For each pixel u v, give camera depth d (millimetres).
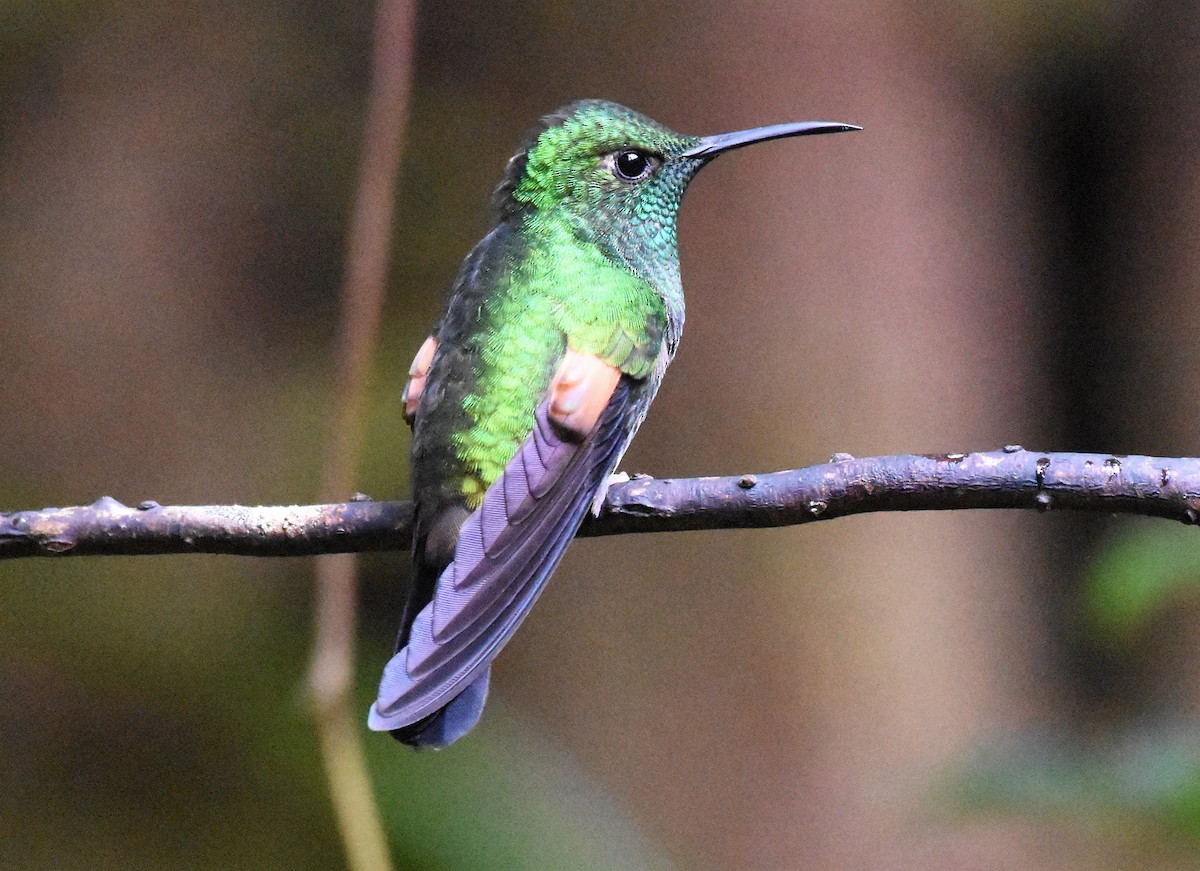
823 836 11102
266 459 11891
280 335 12344
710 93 12211
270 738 11086
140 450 11734
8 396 11562
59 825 10859
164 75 12195
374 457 11430
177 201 12148
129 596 11484
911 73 12648
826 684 11461
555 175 7695
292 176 12430
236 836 10805
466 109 12578
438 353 6961
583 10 12453
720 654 11508
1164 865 6898
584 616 11633
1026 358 13719
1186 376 15289
